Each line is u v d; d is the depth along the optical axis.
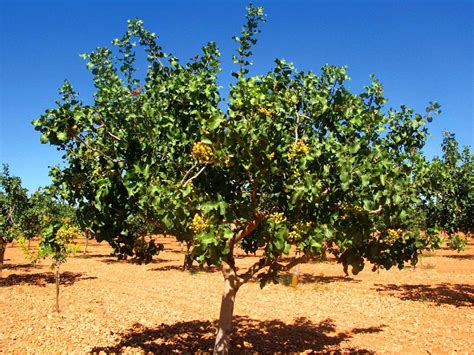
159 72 7.09
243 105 5.45
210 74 6.55
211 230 5.38
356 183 5.91
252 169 6.03
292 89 6.73
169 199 5.46
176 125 6.49
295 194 5.54
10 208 19.81
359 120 6.43
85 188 6.81
